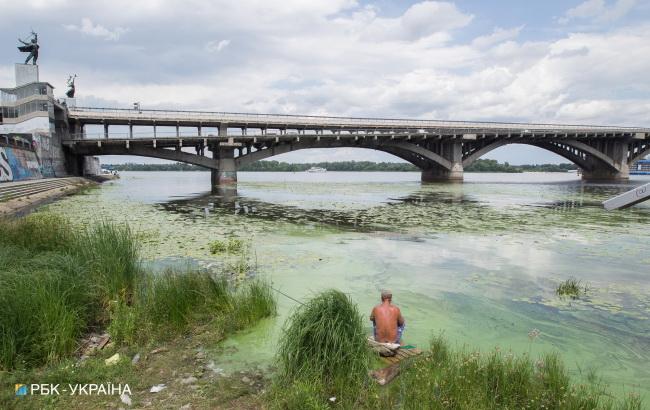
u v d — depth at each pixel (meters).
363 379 4.79
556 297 8.44
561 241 14.34
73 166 49.19
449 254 12.24
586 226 17.89
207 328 6.55
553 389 4.50
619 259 11.71
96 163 82.62
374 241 14.21
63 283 6.77
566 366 5.55
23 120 41.09
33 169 36.97
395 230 16.62
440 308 7.75
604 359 5.78
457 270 10.45
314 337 5.04
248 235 15.23
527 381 4.64
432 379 4.67
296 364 4.98
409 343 6.20
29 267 7.40
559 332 6.70
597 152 67.38
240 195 37.16
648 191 5.63
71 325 5.82
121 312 6.55
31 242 9.89
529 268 10.70
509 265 10.99
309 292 8.54
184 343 6.09
